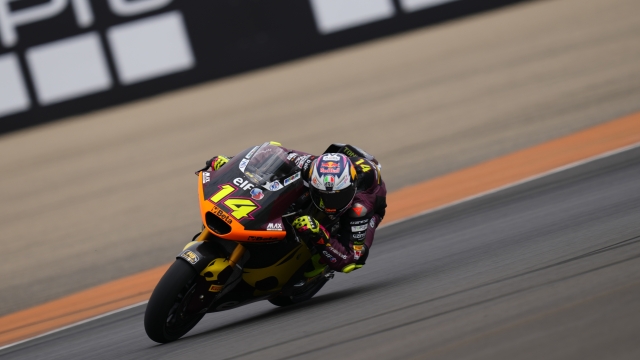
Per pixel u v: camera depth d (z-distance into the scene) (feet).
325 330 46.26
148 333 50.29
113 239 117.70
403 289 55.88
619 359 31.60
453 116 168.76
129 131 228.02
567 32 247.29
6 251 126.21
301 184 56.29
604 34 232.53
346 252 56.95
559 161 112.37
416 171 127.85
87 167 192.03
